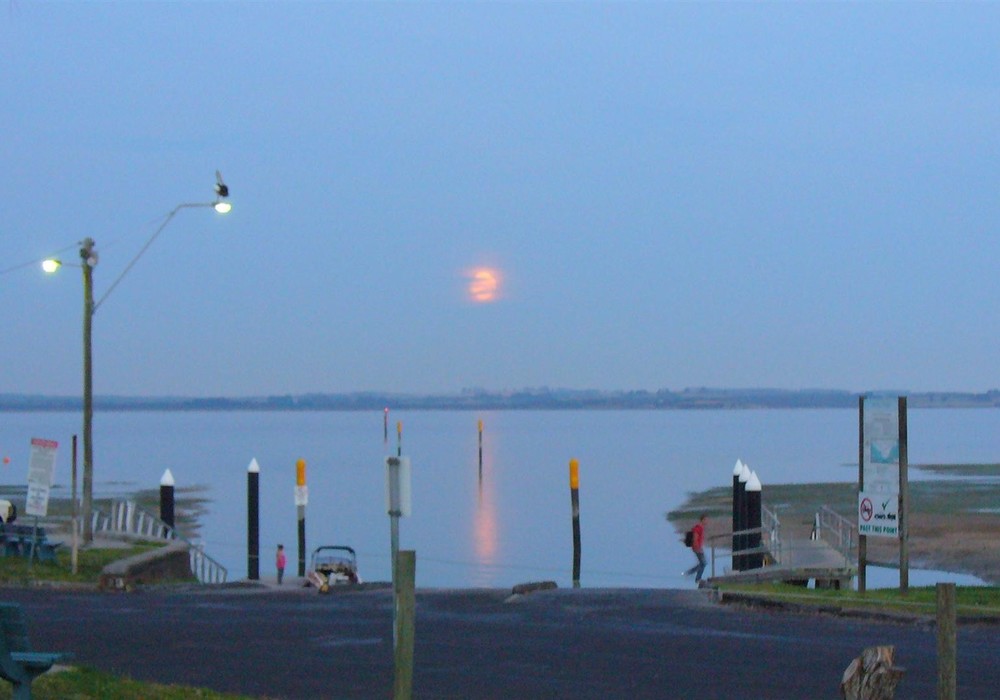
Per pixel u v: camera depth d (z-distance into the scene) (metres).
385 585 30.67
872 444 24.00
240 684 15.84
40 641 18.97
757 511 36.09
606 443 177.62
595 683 16.00
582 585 42.09
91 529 35.53
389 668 17.05
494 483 96.94
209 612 23.19
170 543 36.97
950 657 12.18
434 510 74.19
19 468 117.69
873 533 23.84
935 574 43.12
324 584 28.98
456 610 23.62
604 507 75.56
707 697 15.12
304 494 44.44
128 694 13.88
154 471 114.12
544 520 67.94
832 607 22.11
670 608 23.38
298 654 18.14
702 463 124.38
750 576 29.62
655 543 56.66
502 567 48.12
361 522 67.25
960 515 62.47
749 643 18.95
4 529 32.16
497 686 15.82
